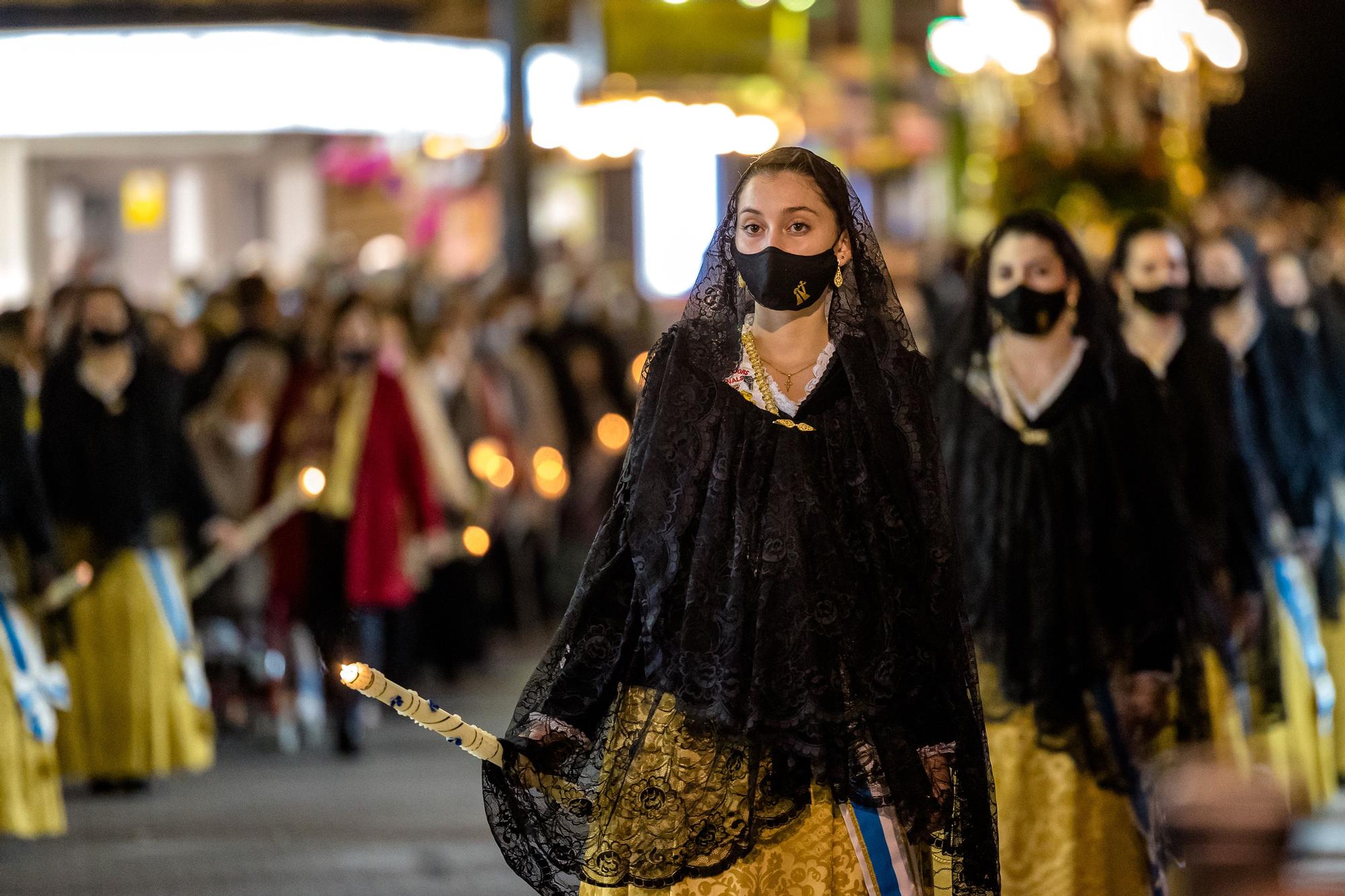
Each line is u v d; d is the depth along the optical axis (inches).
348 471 1048.2
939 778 442.0
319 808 902.4
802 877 434.6
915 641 437.4
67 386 928.3
